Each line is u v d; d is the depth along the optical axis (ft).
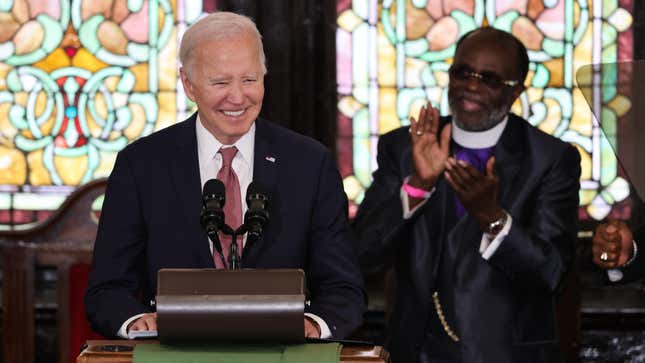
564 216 38.60
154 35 62.13
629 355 56.39
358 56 62.34
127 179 32.99
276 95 61.98
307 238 32.89
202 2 62.13
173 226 32.50
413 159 38.06
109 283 32.35
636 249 38.04
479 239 38.06
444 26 62.08
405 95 62.28
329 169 33.37
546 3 61.93
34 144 61.93
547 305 38.58
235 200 32.30
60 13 62.08
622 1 61.77
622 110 34.22
